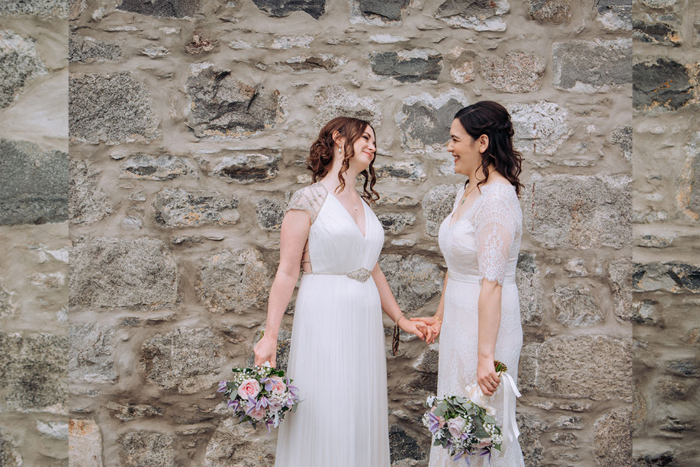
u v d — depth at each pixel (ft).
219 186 8.30
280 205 8.34
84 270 8.14
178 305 8.26
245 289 8.31
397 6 8.32
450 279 6.86
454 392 6.56
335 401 6.64
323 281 6.81
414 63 8.36
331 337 6.66
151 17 8.17
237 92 8.29
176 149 8.25
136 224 8.21
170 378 8.25
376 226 7.09
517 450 6.73
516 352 6.66
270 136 8.34
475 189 6.59
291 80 8.32
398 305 8.28
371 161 7.33
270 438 8.36
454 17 8.36
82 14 8.09
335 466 6.63
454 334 6.59
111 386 8.19
